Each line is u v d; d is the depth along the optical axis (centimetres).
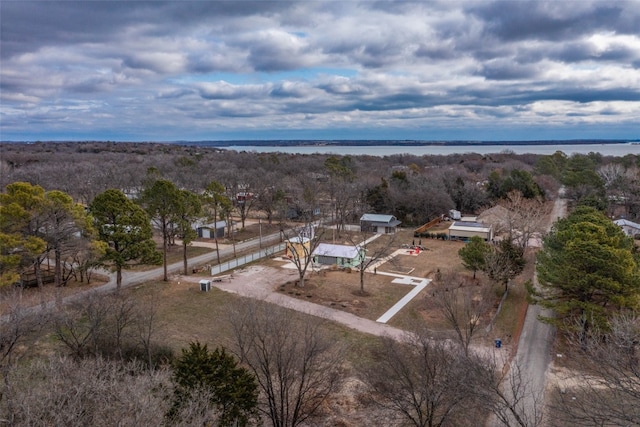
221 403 1862
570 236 3484
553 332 3306
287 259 5434
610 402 1731
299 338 2920
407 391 2139
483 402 1852
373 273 4925
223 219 6750
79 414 1297
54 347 2512
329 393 2320
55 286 3872
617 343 1750
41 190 3550
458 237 6662
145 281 4362
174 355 2698
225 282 4428
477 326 3356
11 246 3231
